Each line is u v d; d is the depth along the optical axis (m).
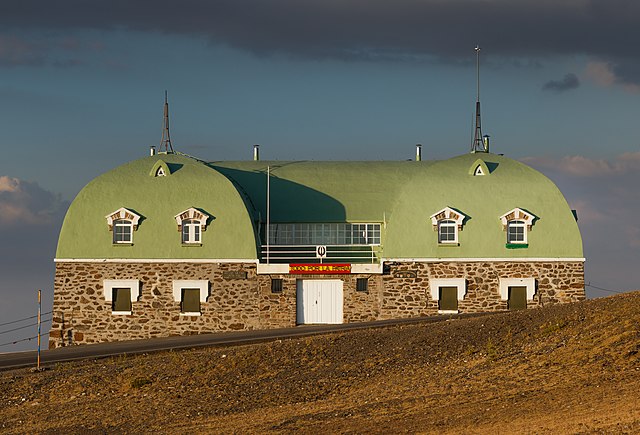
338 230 77.00
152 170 74.69
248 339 62.53
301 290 71.69
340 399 44.09
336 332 63.41
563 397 39.06
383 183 79.75
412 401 41.62
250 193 78.38
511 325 52.03
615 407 36.47
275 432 39.00
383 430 37.75
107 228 72.44
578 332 47.69
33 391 50.72
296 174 80.50
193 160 77.12
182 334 71.25
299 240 77.06
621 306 50.31
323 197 78.25
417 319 68.81
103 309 71.38
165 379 50.41
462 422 37.50
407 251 72.12
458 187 74.06
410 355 49.84
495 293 71.69
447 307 71.69
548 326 49.84
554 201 73.31
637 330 45.44
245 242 72.25
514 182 74.38
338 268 71.31
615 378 40.56
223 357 53.03
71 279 71.69
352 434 37.56
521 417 37.12
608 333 46.06
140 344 66.62
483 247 72.12
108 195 73.44
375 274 71.62
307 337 58.75
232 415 43.47
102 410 46.19
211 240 72.25
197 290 71.69
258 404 44.91
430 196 73.56
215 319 71.31
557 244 72.25
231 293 71.50
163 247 72.12
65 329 71.25
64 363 58.34
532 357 45.62
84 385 50.69
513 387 41.69
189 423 42.75
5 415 46.97
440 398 41.53
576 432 34.00
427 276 71.75
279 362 51.12
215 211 72.88
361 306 71.44
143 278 71.62
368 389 45.22
